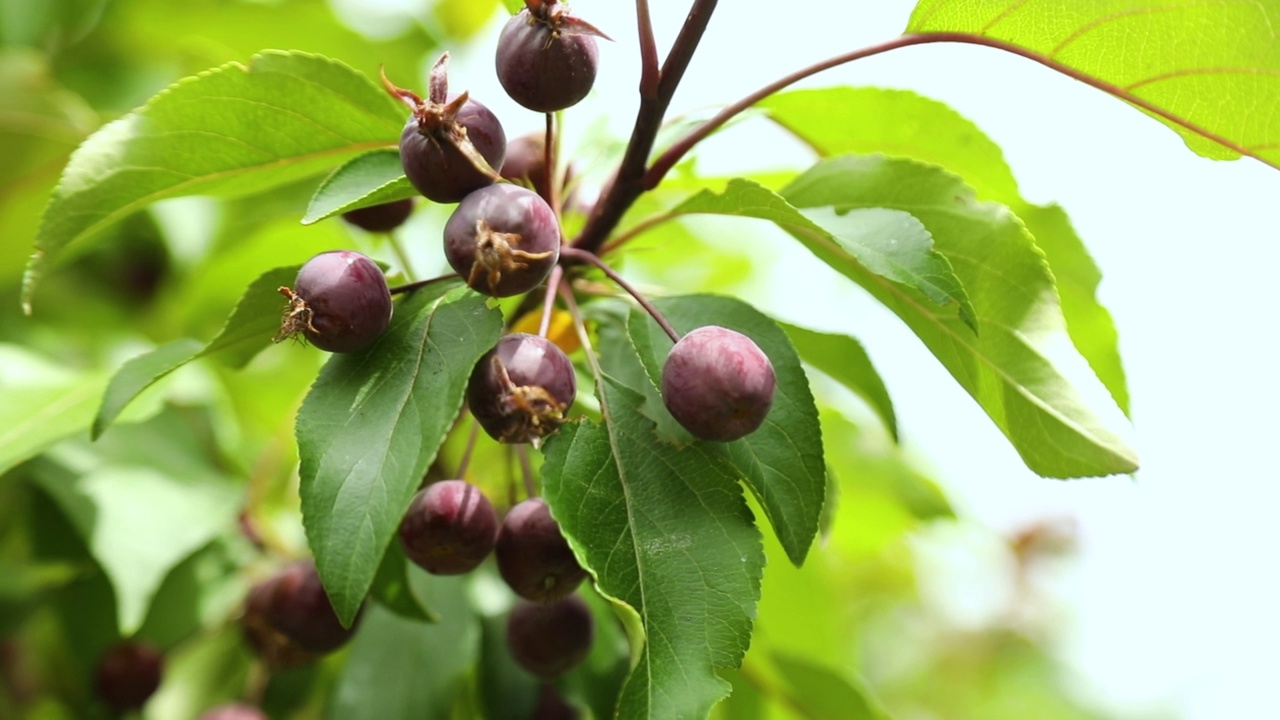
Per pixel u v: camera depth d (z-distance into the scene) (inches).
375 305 18.6
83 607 23.2
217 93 20.4
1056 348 19.9
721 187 22.9
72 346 28.1
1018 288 20.1
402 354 18.7
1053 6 19.9
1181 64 19.9
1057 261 22.4
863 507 29.1
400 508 18.1
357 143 20.9
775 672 23.7
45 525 23.2
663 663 18.3
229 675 24.3
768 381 18.5
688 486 18.9
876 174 20.6
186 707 24.3
